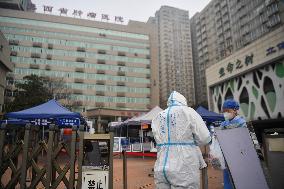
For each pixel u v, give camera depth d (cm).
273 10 4619
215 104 3484
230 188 297
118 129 1847
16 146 399
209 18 7819
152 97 5844
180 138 225
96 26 5744
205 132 225
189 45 11069
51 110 805
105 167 369
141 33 6075
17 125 412
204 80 8206
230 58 3081
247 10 5591
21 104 3278
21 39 5169
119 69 5675
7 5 5709
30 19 5316
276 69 2381
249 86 2777
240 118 313
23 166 373
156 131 245
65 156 1122
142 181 621
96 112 4781
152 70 6047
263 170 266
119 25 5931
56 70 5250
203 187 257
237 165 259
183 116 230
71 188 354
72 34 5522
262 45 2523
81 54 5494
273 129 314
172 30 11031
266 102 2506
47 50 5284
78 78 5338
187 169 216
